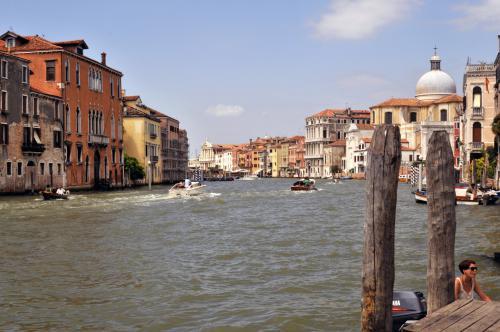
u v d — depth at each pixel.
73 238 23.69
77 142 62.88
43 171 55.81
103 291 14.39
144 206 41.47
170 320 12.05
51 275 16.22
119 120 75.88
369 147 7.75
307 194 64.19
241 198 54.62
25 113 52.66
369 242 7.68
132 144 86.94
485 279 15.51
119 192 63.59
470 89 73.38
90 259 18.72
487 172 64.12
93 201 46.03
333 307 12.93
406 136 135.00
